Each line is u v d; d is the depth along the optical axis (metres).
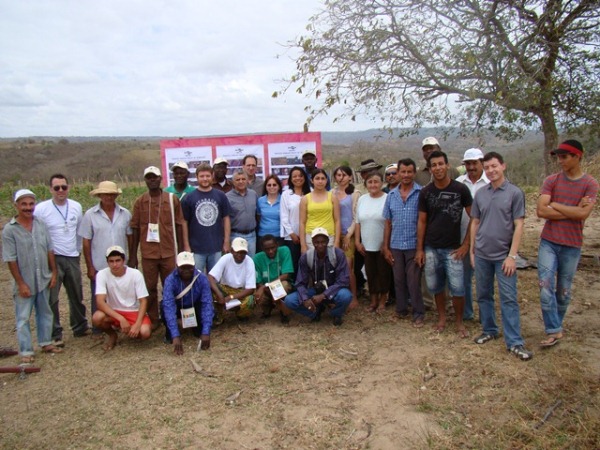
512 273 4.87
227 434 3.96
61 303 7.75
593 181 4.79
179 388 4.75
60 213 6.01
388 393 4.47
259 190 7.45
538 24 6.60
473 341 5.41
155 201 6.08
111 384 4.91
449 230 5.48
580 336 5.34
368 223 6.47
